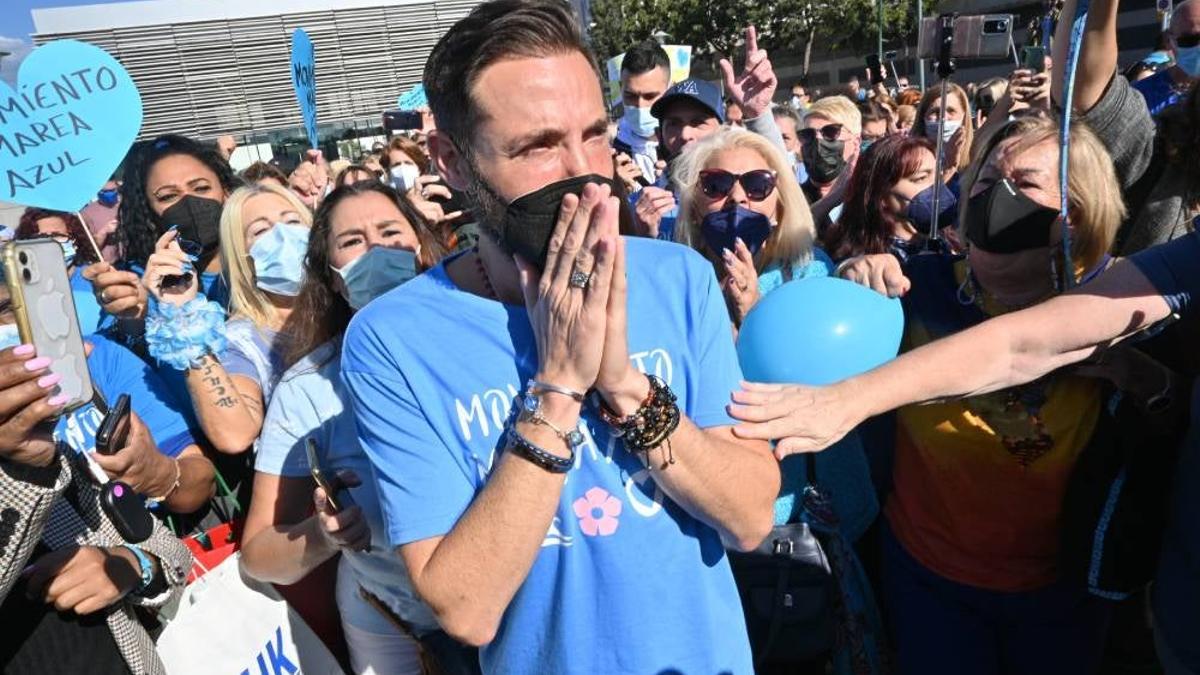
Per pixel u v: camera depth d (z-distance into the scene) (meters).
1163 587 1.67
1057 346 1.56
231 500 2.39
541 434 1.15
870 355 1.78
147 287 2.20
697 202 2.65
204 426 2.24
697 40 25.42
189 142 3.25
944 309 1.98
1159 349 1.73
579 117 1.19
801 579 1.99
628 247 1.38
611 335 1.14
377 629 2.01
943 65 2.54
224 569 1.96
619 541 1.29
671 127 3.86
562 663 1.32
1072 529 1.84
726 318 1.40
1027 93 3.47
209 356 2.25
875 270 1.91
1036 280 1.82
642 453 1.21
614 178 1.31
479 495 1.20
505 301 1.32
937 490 1.97
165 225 2.99
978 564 1.96
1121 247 2.41
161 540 1.79
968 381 1.55
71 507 1.66
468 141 1.22
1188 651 1.62
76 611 1.55
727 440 1.33
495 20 1.18
